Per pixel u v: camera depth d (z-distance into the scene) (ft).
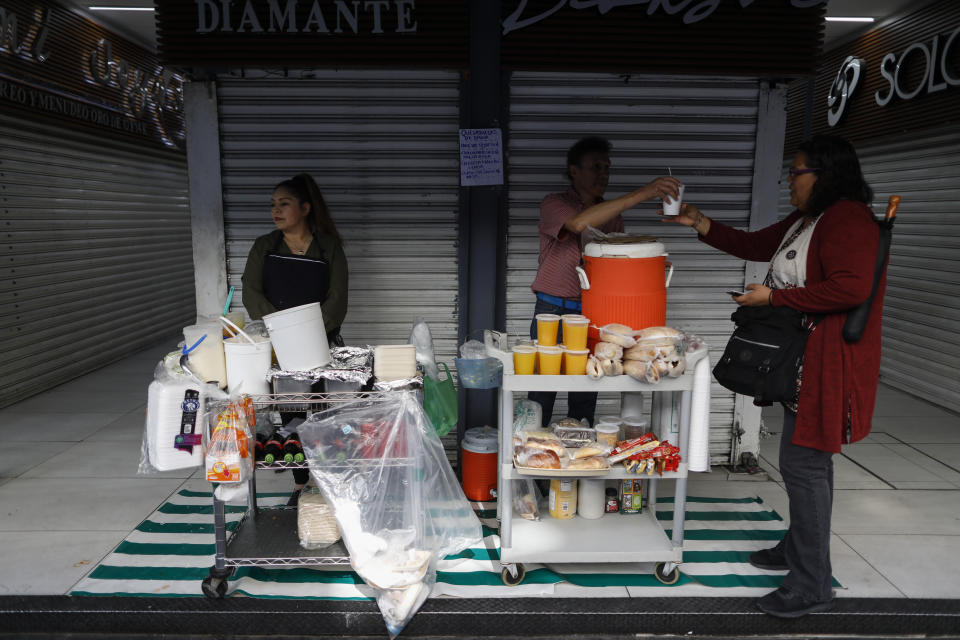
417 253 13.05
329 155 12.66
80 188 20.10
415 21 11.87
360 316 13.30
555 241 10.82
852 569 9.55
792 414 8.34
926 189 17.67
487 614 8.44
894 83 17.51
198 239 12.80
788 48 12.19
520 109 12.51
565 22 12.00
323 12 11.89
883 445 14.78
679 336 8.39
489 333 9.62
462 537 9.77
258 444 8.87
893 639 8.44
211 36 11.84
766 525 10.96
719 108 12.71
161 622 8.45
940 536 10.58
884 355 20.08
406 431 8.61
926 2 16.57
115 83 21.18
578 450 8.95
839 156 7.88
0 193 16.48
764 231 9.56
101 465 13.33
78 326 20.22
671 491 12.45
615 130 12.71
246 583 9.00
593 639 8.44
